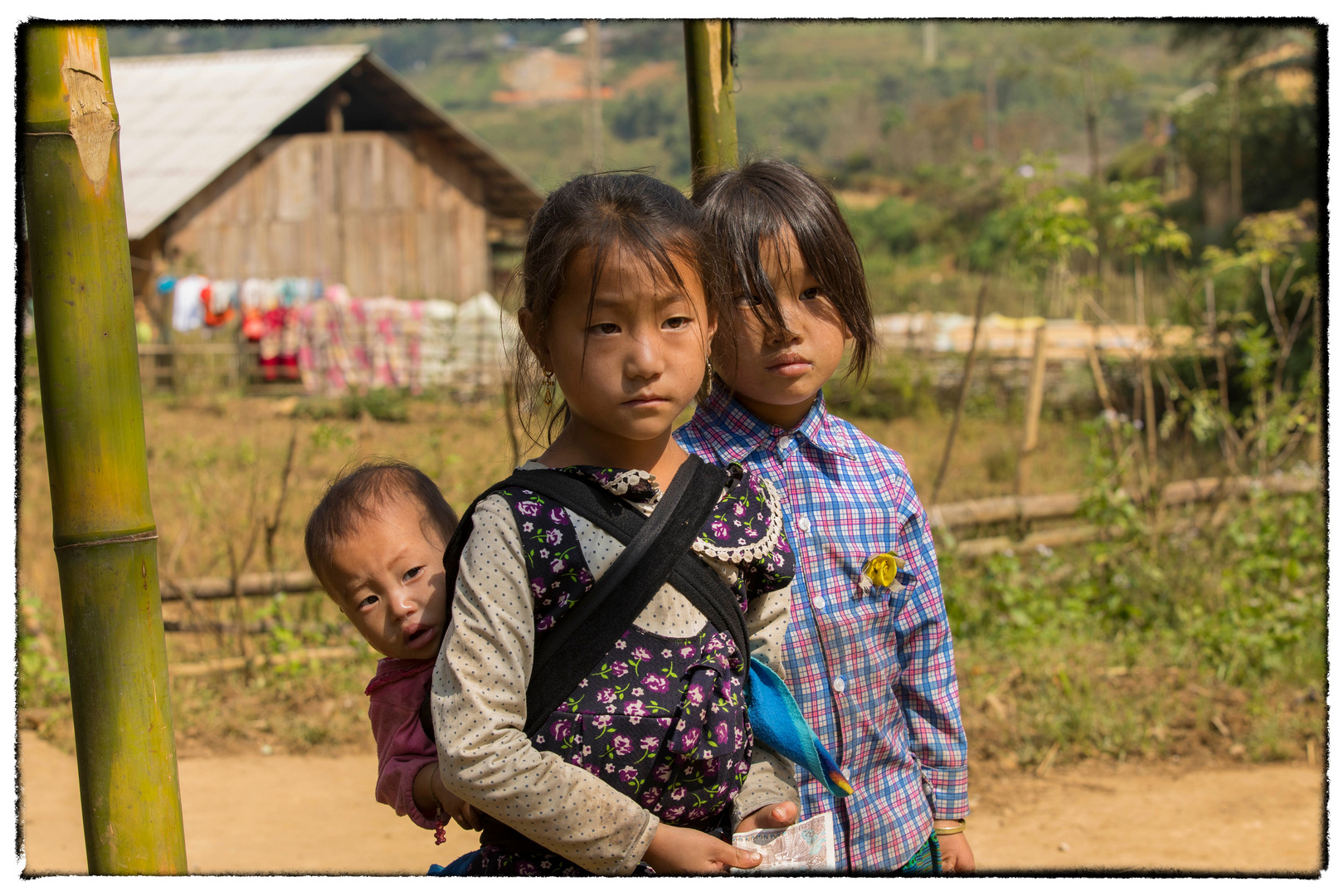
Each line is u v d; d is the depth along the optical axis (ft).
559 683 4.46
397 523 4.96
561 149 255.09
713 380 6.19
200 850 11.64
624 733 4.44
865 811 5.96
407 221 65.10
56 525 4.52
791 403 5.87
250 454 28.48
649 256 4.31
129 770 4.54
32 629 16.21
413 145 64.85
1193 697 15.56
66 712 15.23
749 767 5.02
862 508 6.09
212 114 64.49
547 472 4.61
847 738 5.94
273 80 66.18
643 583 4.52
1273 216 22.99
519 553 4.41
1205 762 13.91
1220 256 23.50
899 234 118.62
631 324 4.37
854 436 6.31
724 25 6.76
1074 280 21.43
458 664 4.31
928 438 36.70
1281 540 18.69
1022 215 21.24
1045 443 33.88
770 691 5.06
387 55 345.51
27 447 26.71
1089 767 13.89
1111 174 106.42
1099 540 19.63
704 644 4.64
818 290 5.78
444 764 4.27
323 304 52.39
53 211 4.36
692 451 6.09
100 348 4.44
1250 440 21.17
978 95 169.58
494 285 67.26
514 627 4.34
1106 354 34.96
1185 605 17.84
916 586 6.31
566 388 4.48
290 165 63.93
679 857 4.43
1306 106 66.80
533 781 4.24
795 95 232.94
